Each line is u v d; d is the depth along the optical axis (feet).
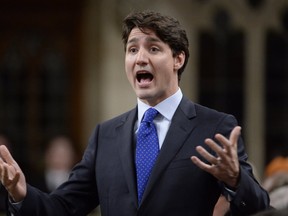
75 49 105.81
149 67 35.53
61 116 105.91
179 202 34.83
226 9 107.65
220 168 32.76
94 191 37.55
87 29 105.40
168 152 35.35
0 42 105.60
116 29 104.68
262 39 108.37
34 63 105.81
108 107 105.19
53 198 36.78
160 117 36.27
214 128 35.81
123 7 103.91
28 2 105.50
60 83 106.01
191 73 107.24
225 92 108.17
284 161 55.06
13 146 105.50
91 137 37.83
